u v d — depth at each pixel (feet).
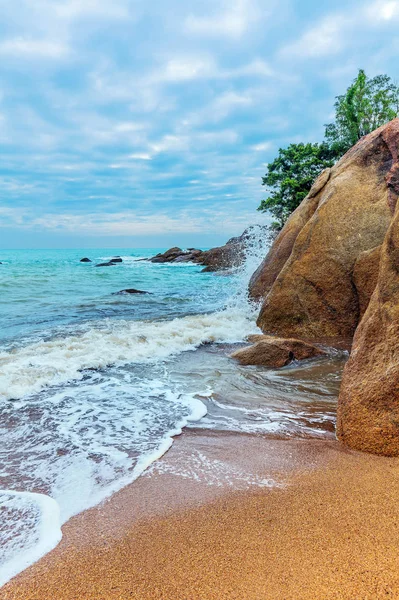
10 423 13.44
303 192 80.23
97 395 16.21
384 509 8.09
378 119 79.56
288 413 14.29
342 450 11.05
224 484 9.42
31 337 26.76
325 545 7.05
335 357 21.48
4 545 7.46
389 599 5.80
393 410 10.52
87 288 60.95
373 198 25.85
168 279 78.23
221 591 6.09
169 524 7.88
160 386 17.35
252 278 40.16
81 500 8.93
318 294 26.63
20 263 133.69
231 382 17.83
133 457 11.05
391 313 11.42
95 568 6.75
